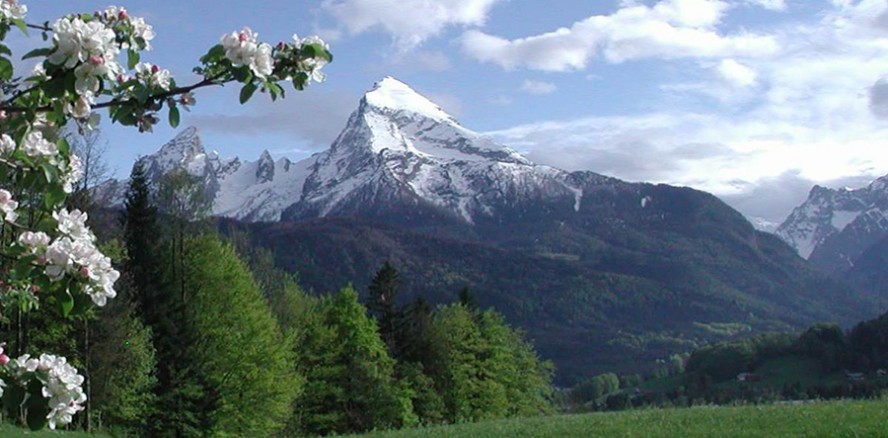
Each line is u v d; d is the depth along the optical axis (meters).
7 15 4.88
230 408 41.69
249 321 43.19
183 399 40.88
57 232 5.12
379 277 72.06
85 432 31.47
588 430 29.72
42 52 4.55
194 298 43.16
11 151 5.03
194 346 41.47
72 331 34.84
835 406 29.78
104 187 35.44
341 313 57.59
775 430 24.73
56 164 5.20
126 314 36.81
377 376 56.59
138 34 5.27
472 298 80.81
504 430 33.66
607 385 141.12
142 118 5.24
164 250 43.59
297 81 5.30
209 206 49.84
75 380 4.73
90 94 4.77
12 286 5.90
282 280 72.44
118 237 42.34
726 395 114.81
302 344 56.31
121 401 37.75
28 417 4.68
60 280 4.77
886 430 22.11
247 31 5.07
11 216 5.12
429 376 68.44
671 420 30.75
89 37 4.54
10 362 4.66
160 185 49.25
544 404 78.94
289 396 44.44
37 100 5.13
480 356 71.31
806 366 121.44
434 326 71.31
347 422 56.03
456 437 32.53
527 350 79.12
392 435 37.38
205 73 5.18
